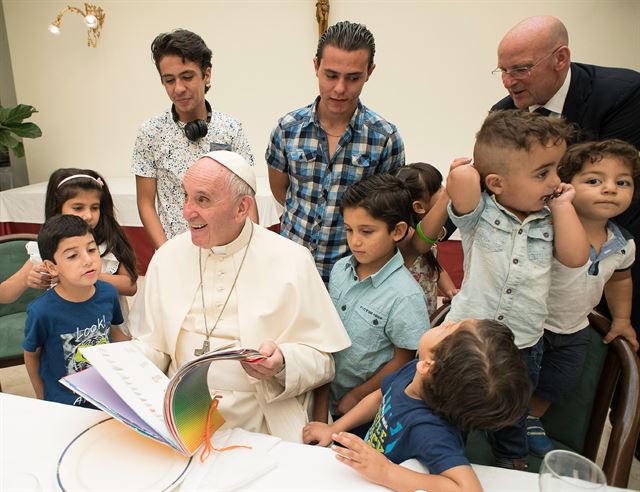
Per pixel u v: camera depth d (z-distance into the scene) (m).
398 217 1.33
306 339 1.32
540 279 1.17
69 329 1.54
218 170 1.17
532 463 1.30
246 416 1.25
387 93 4.06
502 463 1.27
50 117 4.61
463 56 3.86
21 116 3.93
